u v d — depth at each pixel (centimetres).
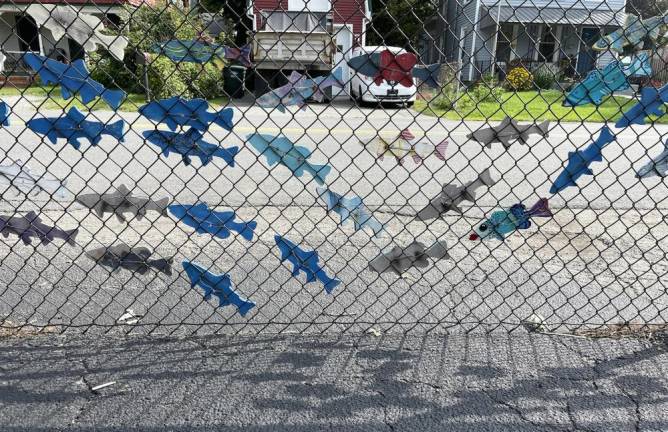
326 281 261
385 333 262
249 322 271
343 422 202
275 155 236
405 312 286
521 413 207
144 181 597
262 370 230
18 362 231
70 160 683
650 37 219
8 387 215
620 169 693
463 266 356
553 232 437
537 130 238
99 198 242
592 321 281
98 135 227
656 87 229
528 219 258
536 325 270
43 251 366
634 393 219
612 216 486
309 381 224
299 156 237
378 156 241
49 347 244
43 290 304
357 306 293
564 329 269
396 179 625
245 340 253
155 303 268
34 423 197
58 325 260
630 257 383
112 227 432
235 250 381
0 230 248
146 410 205
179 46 217
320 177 240
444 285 323
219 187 576
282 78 250
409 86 226
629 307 299
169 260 260
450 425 201
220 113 222
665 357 243
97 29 210
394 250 260
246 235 249
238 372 229
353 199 248
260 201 522
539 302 303
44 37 210
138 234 416
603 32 223
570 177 249
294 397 214
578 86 230
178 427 197
